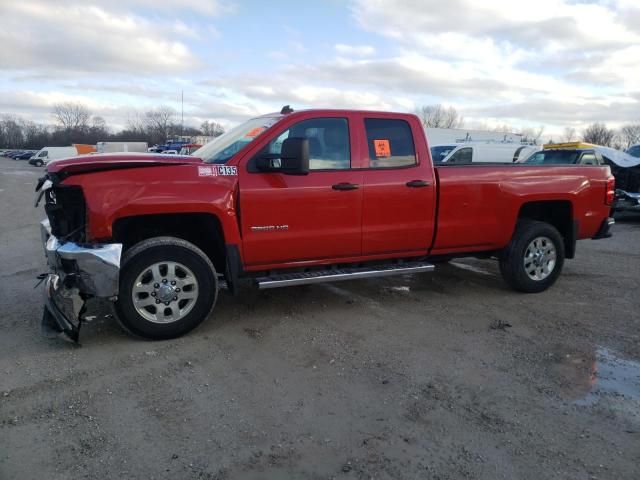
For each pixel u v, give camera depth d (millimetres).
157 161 4316
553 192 5891
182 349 4270
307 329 4785
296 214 4766
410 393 3553
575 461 2797
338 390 3590
